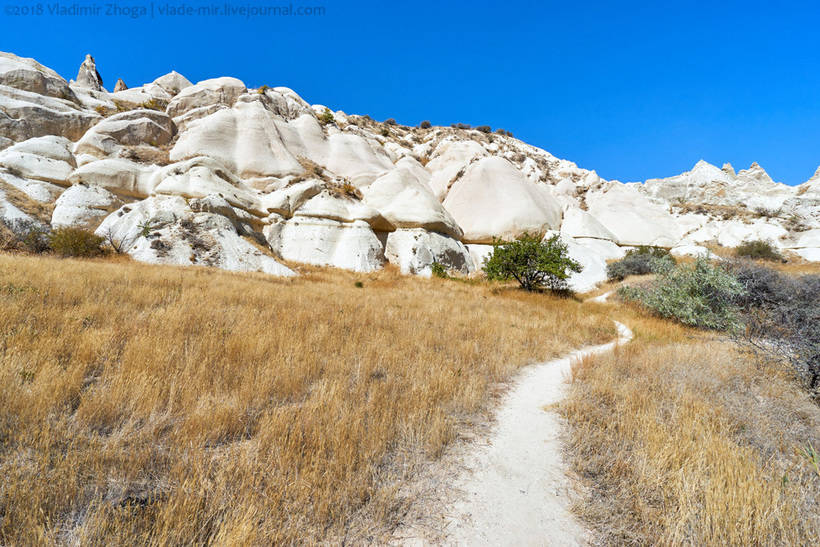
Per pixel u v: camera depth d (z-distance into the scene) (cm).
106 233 2277
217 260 2131
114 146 3153
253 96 4100
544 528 276
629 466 342
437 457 365
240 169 3353
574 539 266
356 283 2186
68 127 3256
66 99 3553
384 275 2720
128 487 272
